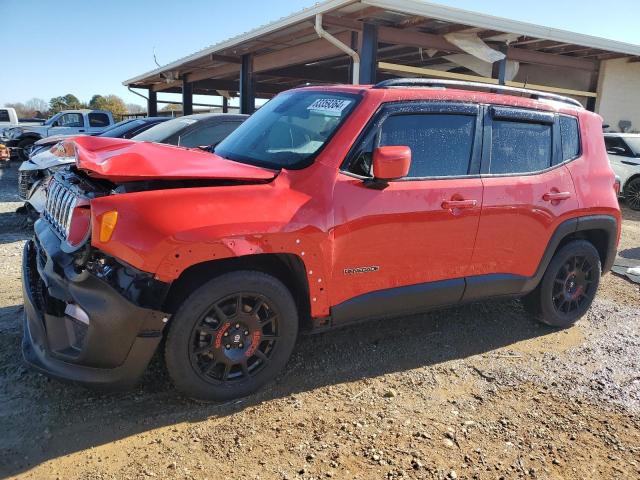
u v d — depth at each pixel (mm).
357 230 3307
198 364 3021
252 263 3145
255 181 3125
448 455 2812
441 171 3697
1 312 4258
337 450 2795
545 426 3143
